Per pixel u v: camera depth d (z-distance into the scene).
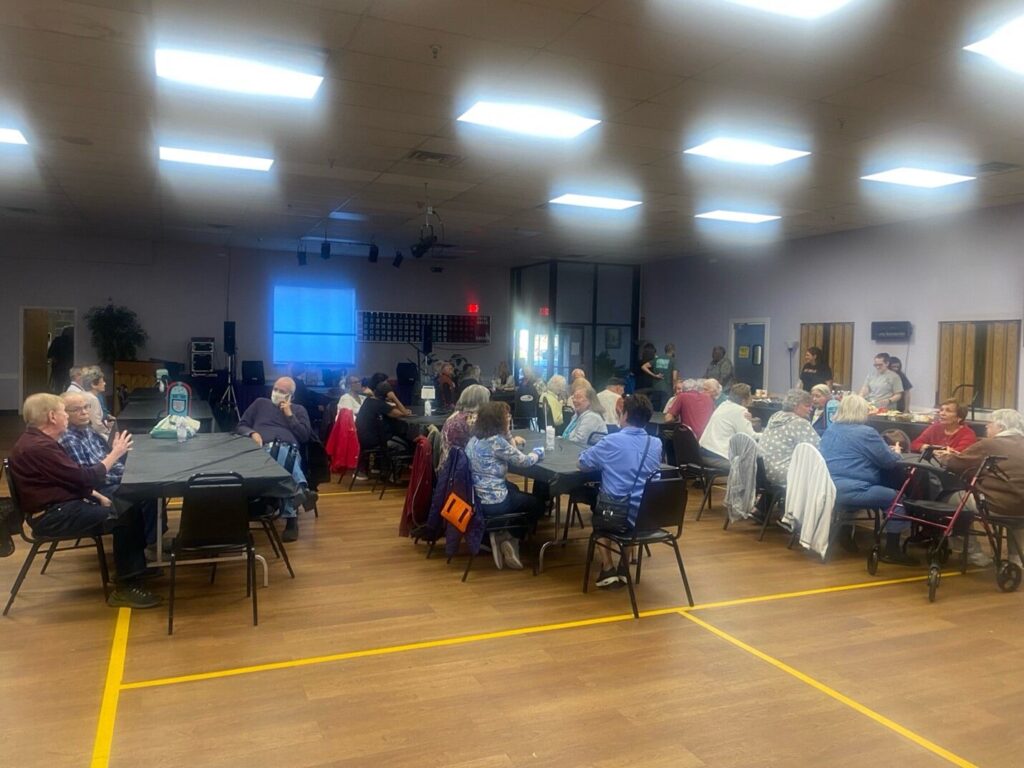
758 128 5.46
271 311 13.27
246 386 11.89
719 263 12.19
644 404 4.06
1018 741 2.59
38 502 3.60
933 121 5.22
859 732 2.63
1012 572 4.24
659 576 4.44
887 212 8.54
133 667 3.03
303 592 4.01
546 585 4.21
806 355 9.48
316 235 11.34
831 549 5.07
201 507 3.42
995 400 8.02
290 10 3.62
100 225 10.67
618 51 4.07
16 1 3.54
